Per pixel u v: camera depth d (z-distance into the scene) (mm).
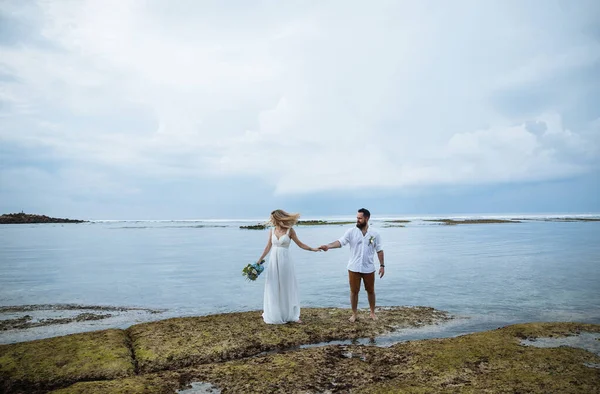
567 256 21125
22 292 12406
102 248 29703
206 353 6465
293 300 8133
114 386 5012
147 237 45438
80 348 6441
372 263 8258
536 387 4895
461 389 4859
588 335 7125
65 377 5488
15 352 6258
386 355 6164
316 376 5324
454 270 16516
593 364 5680
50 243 35531
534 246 27328
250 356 6516
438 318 8773
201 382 5156
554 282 13461
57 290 12750
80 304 10758
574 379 5129
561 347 6391
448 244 30203
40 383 5348
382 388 4938
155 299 11383
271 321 8023
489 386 4938
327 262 20469
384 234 45094
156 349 6555
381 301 10883
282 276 8000
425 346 6543
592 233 41500
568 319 8867
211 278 15156
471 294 11656
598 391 4773
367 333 7617
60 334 7945
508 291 12039
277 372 5453
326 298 11414
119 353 6289
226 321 8180
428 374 5375
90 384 5059
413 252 24234
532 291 12000
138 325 7949
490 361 5809
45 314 9609
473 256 21734
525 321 8688
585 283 13234
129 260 21375
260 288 13070
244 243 34250
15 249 28922
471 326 8258
